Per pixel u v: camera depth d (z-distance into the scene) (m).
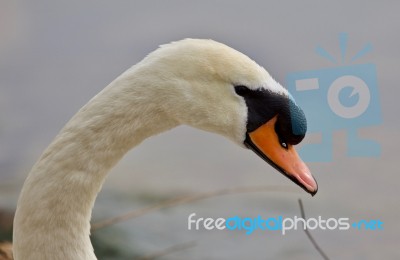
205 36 20.98
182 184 15.16
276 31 20.67
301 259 12.90
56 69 20.66
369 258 13.20
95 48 21.27
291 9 21.42
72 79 20.22
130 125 6.16
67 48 21.28
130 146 6.23
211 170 15.84
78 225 6.16
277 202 14.80
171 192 14.80
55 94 19.59
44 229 6.06
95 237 12.77
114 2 22.22
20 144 17.41
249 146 6.50
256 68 6.40
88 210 6.23
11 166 16.25
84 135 6.09
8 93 19.61
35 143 17.55
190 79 6.23
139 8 22.05
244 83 6.34
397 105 17.31
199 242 12.93
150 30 21.36
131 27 21.59
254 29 20.72
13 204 13.48
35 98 19.38
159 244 12.88
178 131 17.64
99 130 6.11
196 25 21.16
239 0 21.67
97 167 6.14
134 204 14.03
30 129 18.09
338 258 13.18
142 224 13.38
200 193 14.72
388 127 16.92
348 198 15.15
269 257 12.77
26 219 6.06
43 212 6.05
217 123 6.34
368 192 15.30
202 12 21.50
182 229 13.38
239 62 6.34
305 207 14.61
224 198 14.83
